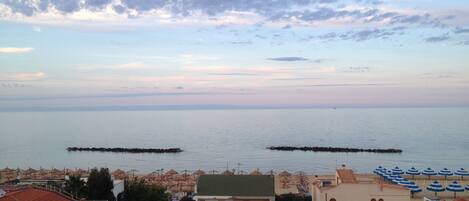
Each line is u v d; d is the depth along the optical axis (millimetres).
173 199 96625
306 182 127938
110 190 75438
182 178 139500
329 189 79688
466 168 189875
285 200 92812
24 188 62344
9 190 59719
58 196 60188
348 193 79312
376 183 80375
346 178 83438
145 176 145875
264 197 84250
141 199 81250
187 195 103375
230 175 89000
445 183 108938
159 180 136125
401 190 78625
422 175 119312
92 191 73312
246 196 84438
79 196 71625
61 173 146125
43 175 140875
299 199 93062
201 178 88000
